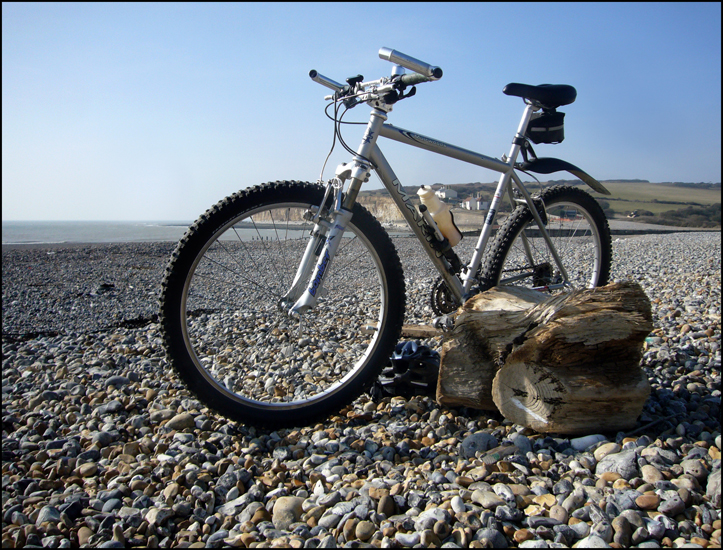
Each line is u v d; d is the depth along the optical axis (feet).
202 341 11.57
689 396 7.29
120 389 8.78
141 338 12.98
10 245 54.03
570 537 4.07
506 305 6.79
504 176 8.71
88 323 15.34
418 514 4.46
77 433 6.88
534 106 8.73
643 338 5.99
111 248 49.19
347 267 9.62
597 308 5.89
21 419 7.41
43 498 5.10
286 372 8.80
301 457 5.95
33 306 18.62
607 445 5.48
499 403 6.38
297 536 4.22
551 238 9.51
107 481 5.46
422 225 7.62
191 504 4.85
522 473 5.14
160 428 6.73
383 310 7.06
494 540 4.03
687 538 4.01
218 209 6.06
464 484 4.94
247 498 4.91
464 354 6.73
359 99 6.86
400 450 5.91
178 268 5.87
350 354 10.09
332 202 6.59
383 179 7.23
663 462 5.12
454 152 7.93
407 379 7.66
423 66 6.11
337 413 6.84
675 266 25.82
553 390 5.91
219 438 6.32
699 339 10.23
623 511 4.29
